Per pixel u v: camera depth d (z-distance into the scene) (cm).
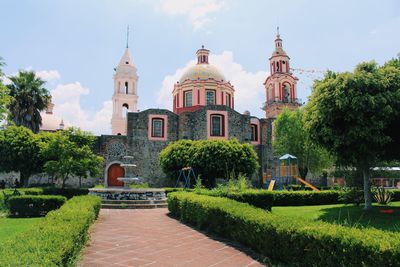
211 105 3509
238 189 1441
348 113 1280
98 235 989
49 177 3102
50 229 592
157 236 978
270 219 720
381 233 511
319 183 3619
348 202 1788
